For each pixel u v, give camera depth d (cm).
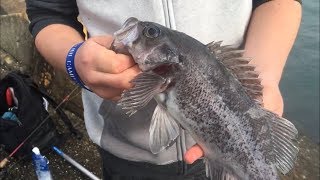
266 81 44
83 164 89
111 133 50
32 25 49
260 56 46
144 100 38
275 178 40
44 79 103
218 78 39
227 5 46
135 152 49
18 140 87
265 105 42
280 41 47
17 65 109
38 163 83
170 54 39
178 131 42
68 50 43
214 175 41
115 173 52
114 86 38
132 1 45
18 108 87
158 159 49
